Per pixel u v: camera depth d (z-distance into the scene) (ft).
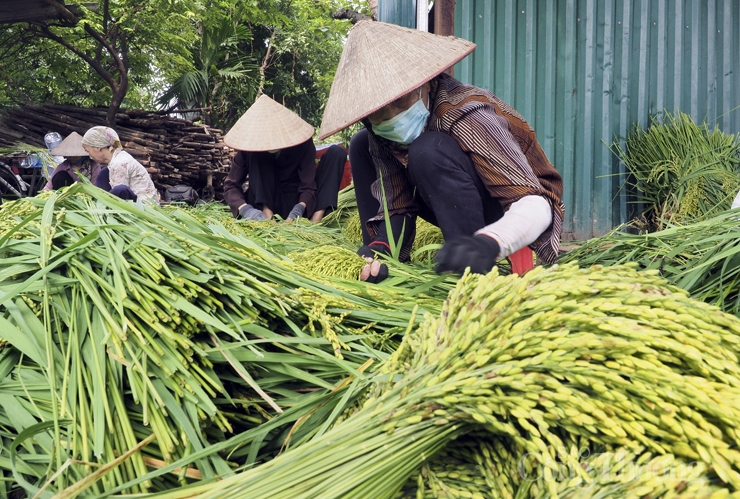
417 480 3.97
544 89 17.16
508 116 8.34
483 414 3.65
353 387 4.70
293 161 16.40
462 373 3.80
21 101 51.75
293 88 71.31
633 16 17.21
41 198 7.00
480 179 8.21
